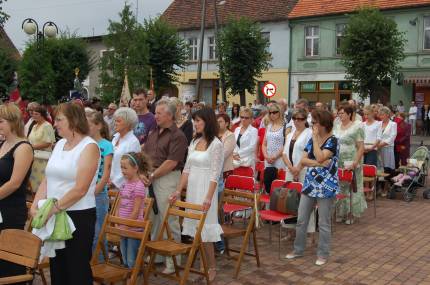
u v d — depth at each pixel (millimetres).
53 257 4391
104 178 5656
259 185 8492
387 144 11305
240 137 8750
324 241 6559
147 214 5480
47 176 4391
